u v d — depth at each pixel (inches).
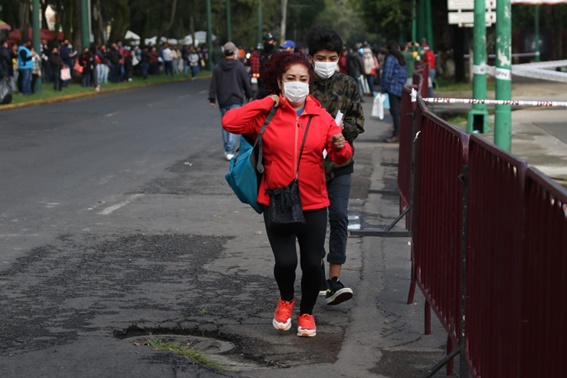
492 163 211.8
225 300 345.1
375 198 584.4
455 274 255.3
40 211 526.9
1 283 365.7
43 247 432.5
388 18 2566.4
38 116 1255.5
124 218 508.4
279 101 288.7
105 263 402.3
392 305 340.8
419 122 326.0
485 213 219.0
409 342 298.7
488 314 215.3
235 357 286.7
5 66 1694.1
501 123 720.3
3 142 908.0
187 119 1202.6
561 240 158.6
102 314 323.9
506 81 715.4
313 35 321.4
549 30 2699.3
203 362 274.8
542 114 1162.0
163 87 2282.2
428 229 301.4
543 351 169.3
